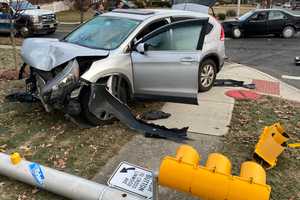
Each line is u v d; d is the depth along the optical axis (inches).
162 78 247.0
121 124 239.1
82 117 240.1
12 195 164.9
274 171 185.3
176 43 248.4
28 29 714.2
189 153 138.7
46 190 163.2
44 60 231.9
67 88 217.0
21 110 264.7
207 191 126.2
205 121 247.3
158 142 215.2
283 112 267.7
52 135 224.5
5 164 168.4
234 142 216.1
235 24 721.0
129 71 241.8
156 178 136.6
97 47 244.8
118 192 147.3
